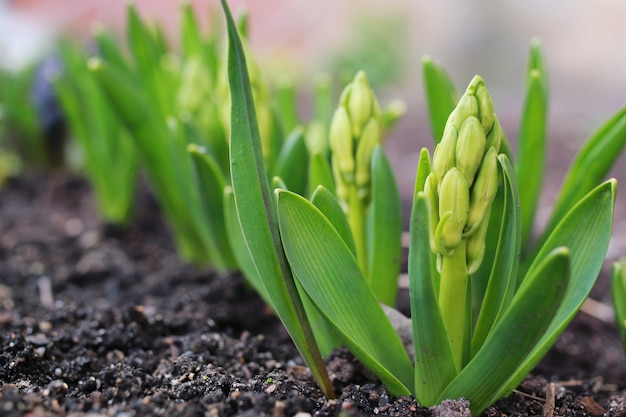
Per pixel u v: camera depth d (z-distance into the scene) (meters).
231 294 0.60
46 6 1.88
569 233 0.43
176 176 0.62
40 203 0.94
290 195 0.42
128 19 0.64
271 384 0.47
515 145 1.20
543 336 0.43
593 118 1.42
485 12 2.19
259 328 0.59
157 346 0.53
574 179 0.52
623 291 0.49
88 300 0.65
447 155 0.41
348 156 0.48
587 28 2.25
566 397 0.49
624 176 1.06
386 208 0.49
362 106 0.48
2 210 0.90
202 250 0.70
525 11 2.23
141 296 0.65
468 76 1.90
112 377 0.48
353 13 1.95
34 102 0.97
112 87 0.61
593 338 0.63
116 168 0.80
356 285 0.44
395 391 0.45
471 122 0.40
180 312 0.58
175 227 0.71
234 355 0.52
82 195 0.96
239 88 0.42
